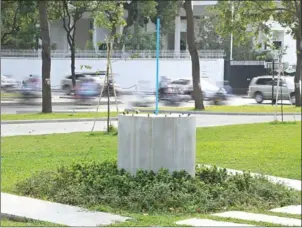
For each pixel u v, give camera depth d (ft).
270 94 153.07
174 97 141.90
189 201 32.53
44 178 37.09
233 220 30.42
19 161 49.11
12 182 38.83
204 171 37.19
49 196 34.55
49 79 107.96
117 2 143.95
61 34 247.50
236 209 33.19
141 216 30.78
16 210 31.45
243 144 63.31
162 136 34.63
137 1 207.21
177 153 34.76
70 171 37.37
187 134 35.06
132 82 203.00
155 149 34.65
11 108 124.77
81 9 165.37
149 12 207.21
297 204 35.35
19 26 147.95
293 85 152.87
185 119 34.96
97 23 125.29
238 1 107.14
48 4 147.23
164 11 215.10
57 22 246.27
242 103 152.87
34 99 155.43
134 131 34.96
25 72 214.90
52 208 32.09
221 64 202.39
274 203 34.81
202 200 32.81
